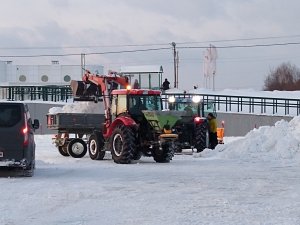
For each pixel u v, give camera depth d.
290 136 21.22
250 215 8.85
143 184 12.77
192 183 13.01
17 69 76.75
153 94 20.25
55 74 75.75
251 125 43.16
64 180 13.44
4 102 13.78
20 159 13.61
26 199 10.42
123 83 22.61
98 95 22.78
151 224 8.12
